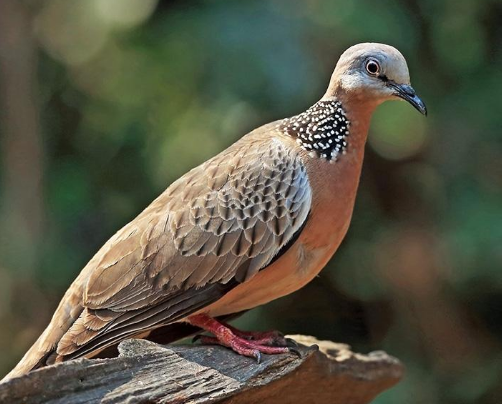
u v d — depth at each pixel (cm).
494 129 1350
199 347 669
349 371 788
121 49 1405
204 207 704
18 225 1400
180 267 696
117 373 598
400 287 1381
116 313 698
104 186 1413
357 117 725
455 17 1360
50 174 1437
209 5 1292
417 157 1368
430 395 1368
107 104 1437
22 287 1363
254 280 707
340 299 1419
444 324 1386
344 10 1241
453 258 1312
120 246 711
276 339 700
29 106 1441
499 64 1373
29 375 551
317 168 705
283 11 1252
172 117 1345
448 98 1358
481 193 1340
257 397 680
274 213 698
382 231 1374
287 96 1223
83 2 1452
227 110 1246
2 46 1430
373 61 723
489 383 1368
